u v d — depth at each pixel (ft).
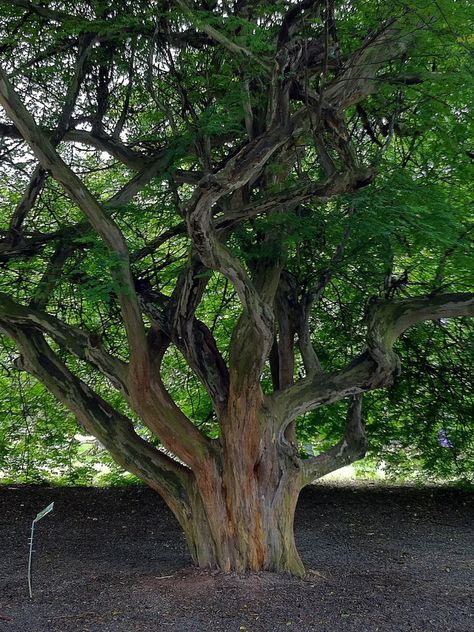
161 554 25.77
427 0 18.48
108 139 24.85
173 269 26.04
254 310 19.86
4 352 36.35
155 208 24.00
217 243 18.94
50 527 29.76
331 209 24.50
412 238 24.16
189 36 23.20
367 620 18.28
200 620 18.21
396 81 20.52
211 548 22.15
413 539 28.35
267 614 18.58
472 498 35.27
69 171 19.48
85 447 41.57
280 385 23.49
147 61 23.63
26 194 23.58
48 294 23.00
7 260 24.53
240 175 17.26
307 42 19.06
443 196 22.75
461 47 19.39
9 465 38.73
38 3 24.02
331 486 37.73
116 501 34.06
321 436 37.58
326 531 29.27
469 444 35.81
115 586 21.25
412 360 33.68
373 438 35.99
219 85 22.61
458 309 21.48
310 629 17.70
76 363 34.88
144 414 21.75
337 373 22.25
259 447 21.57
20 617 18.79
